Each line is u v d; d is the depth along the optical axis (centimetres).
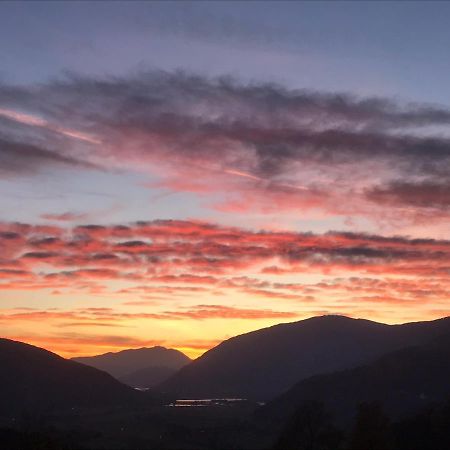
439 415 9562
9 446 9425
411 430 9381
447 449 8769
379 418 7581
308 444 9969
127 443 11500
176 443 11856
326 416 10606
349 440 8025
